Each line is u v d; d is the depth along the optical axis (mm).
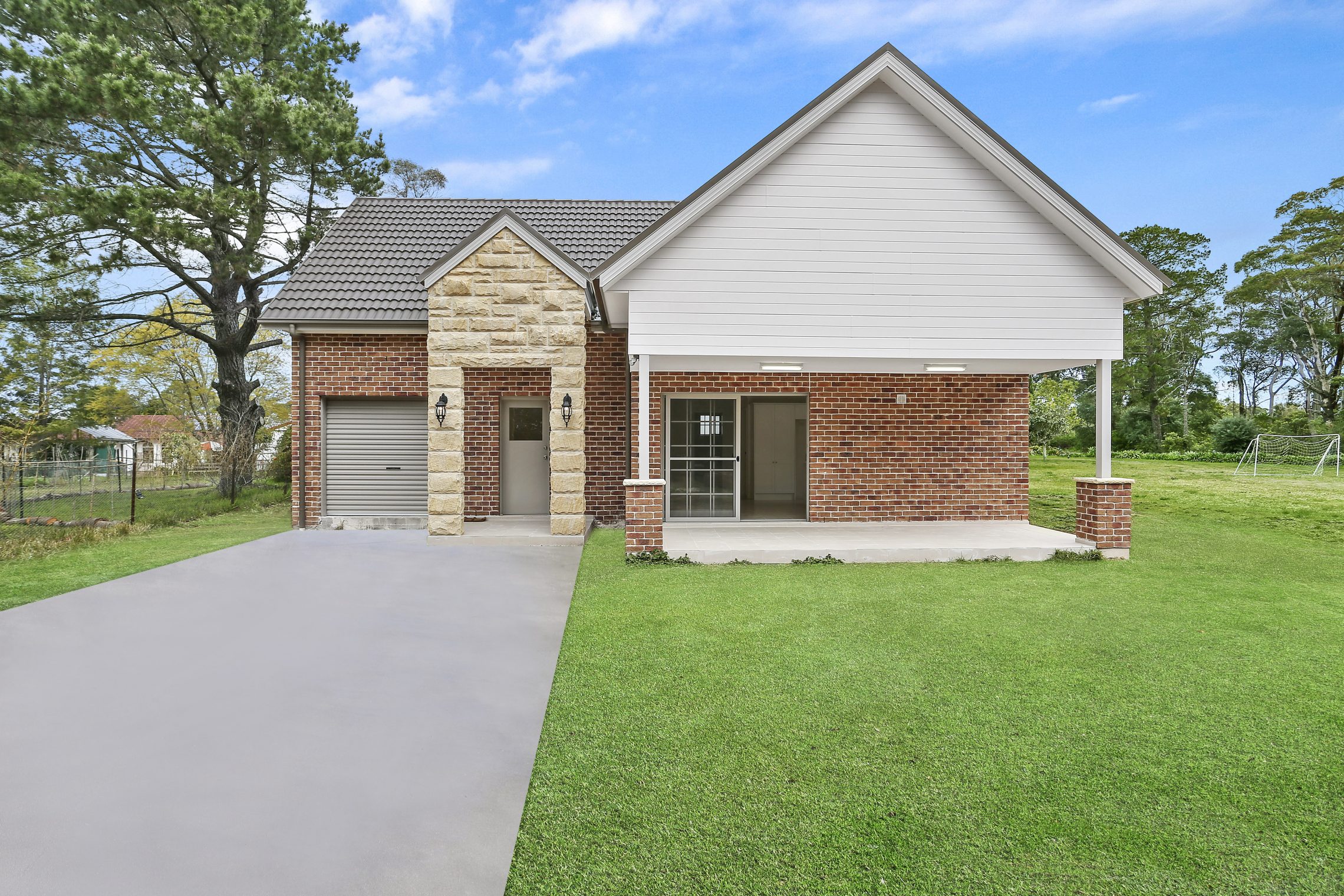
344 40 19062
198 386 30391
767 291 8656
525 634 5430
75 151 14828
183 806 2881
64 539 10133
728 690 4242
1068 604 6383
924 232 8742
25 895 2291
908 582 7348
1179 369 39719
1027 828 2758
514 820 2795
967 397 11477
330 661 4773
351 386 11508
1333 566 8273
